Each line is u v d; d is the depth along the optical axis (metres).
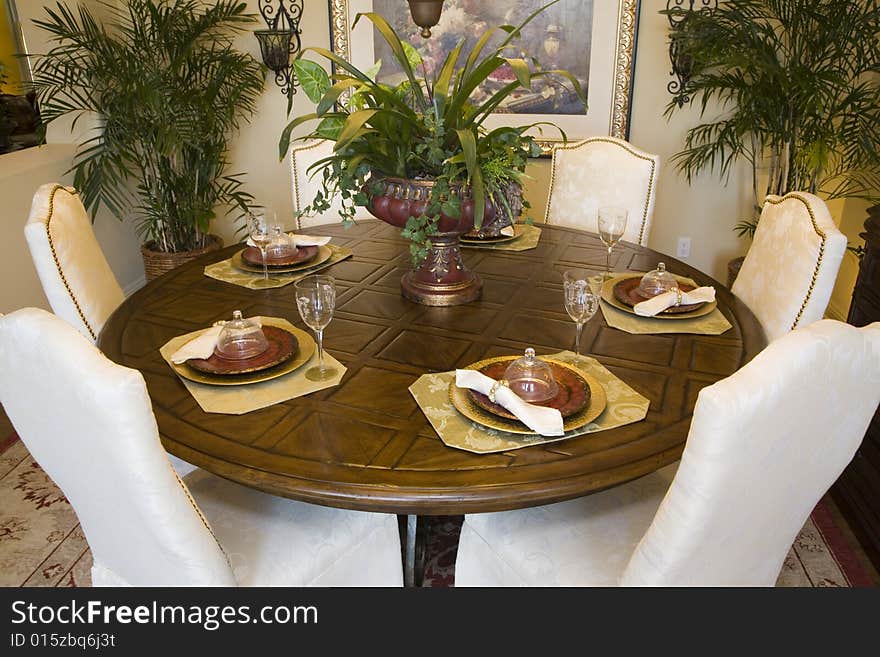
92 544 1.35
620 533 1.42
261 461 1.22
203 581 1.17
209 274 2.07
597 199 2.71
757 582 1.27
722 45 2.95
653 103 3.52
